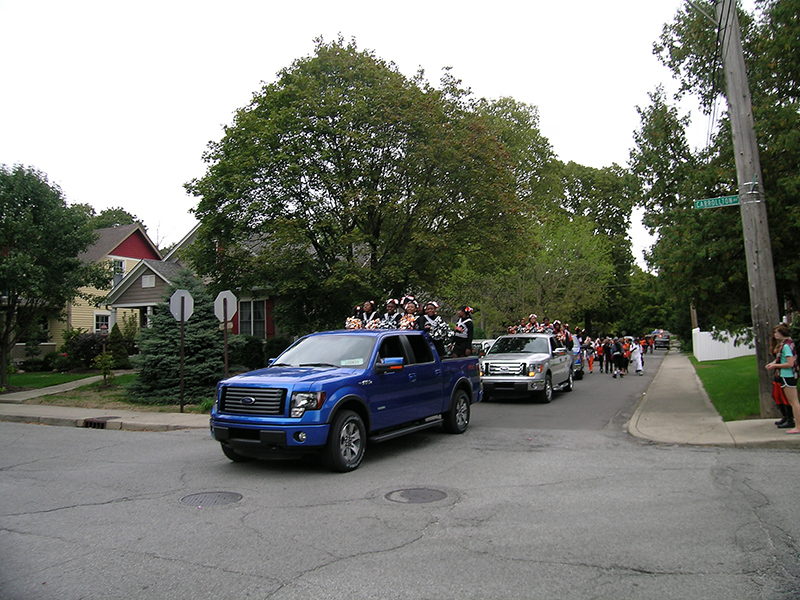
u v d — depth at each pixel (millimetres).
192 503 6562
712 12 12992
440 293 22953
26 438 11664
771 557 4684
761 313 10711
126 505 6523
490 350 17859
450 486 7152
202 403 15359
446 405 10562
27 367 29359
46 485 7531
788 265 12133
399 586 4262
